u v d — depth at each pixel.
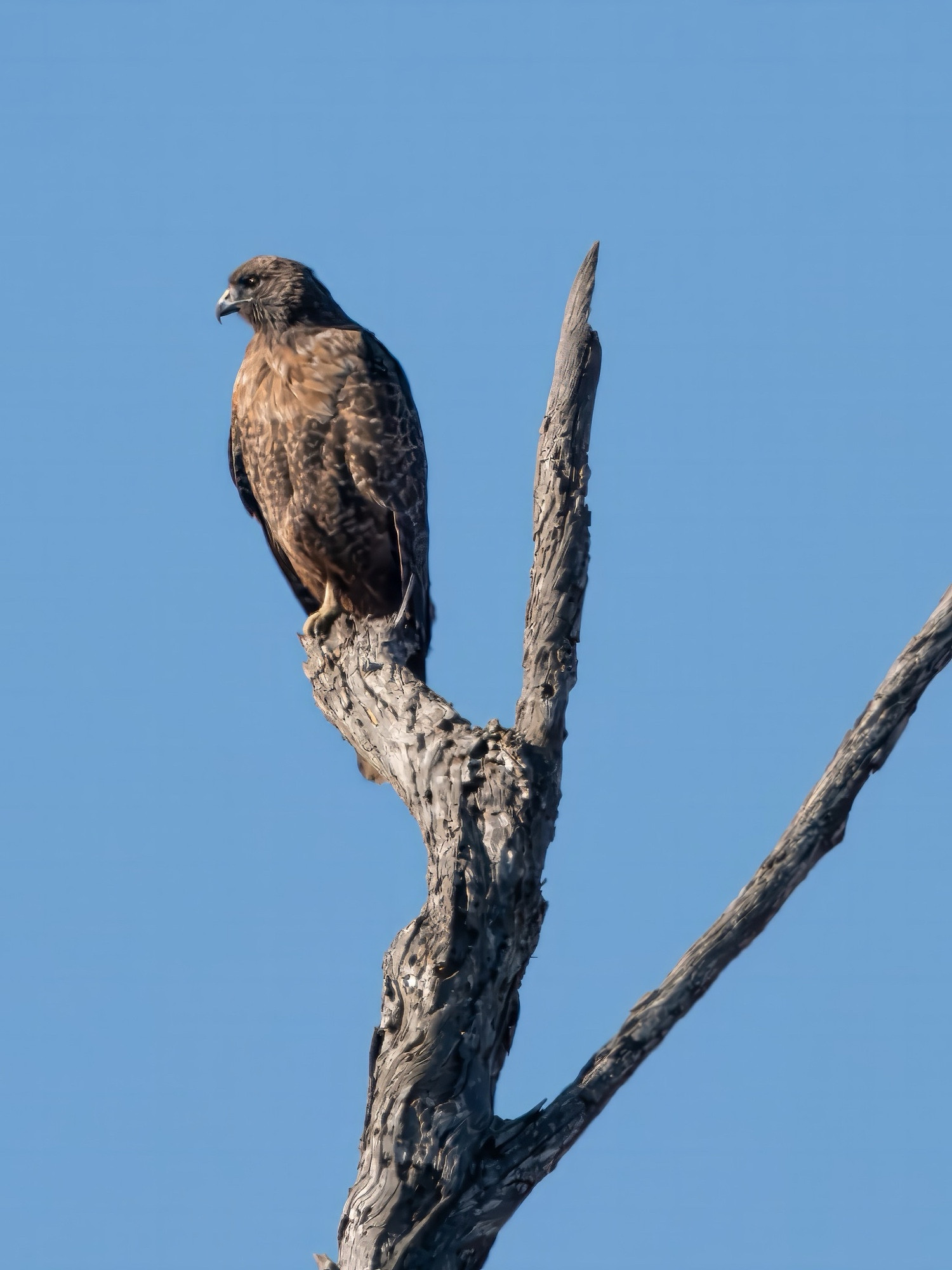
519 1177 10.43
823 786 10.72
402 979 10.82
